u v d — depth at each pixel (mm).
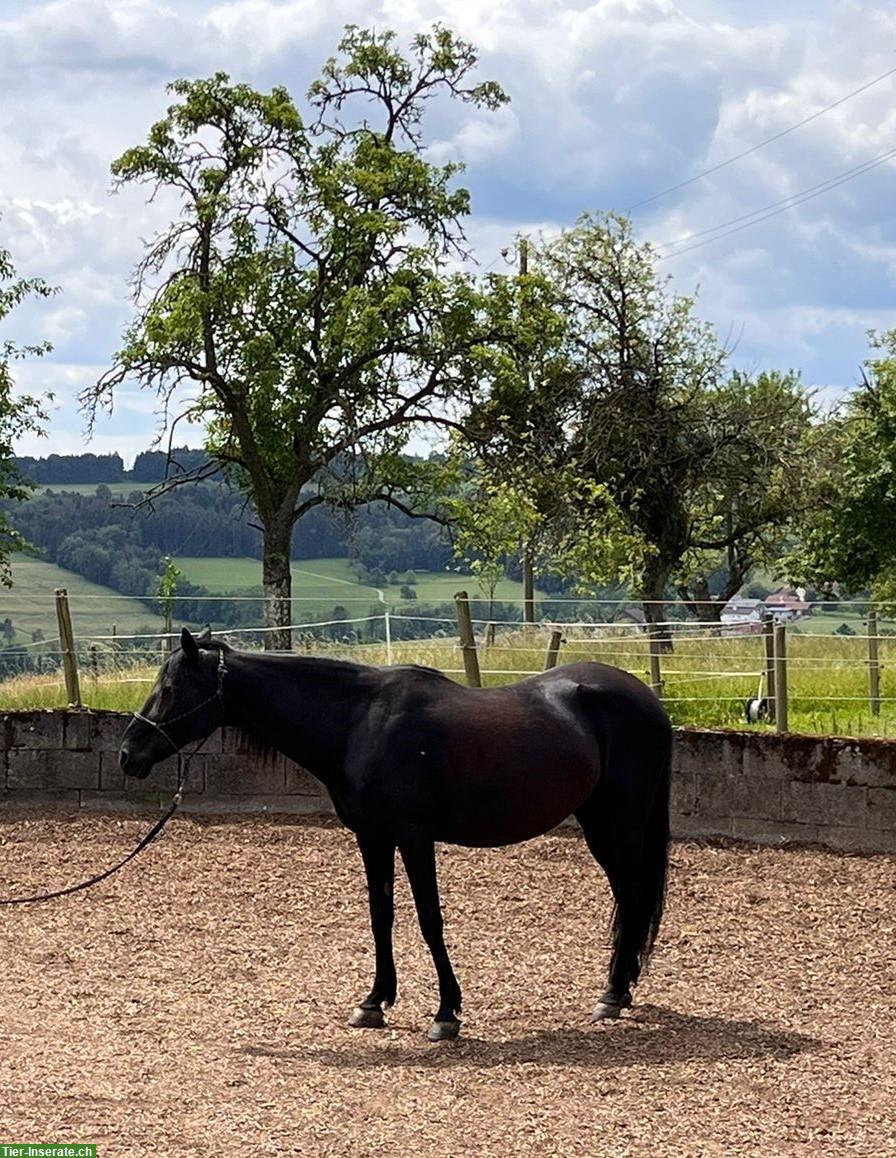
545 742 9000
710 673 21734
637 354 37812
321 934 11086
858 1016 9109
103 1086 7496
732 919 11484
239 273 33906
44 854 13578
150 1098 7340
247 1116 7121
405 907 11836
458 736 8883
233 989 9633
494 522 33531
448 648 22453
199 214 33344
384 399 35562
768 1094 7555
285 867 13062
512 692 9281
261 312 34844
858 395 35844
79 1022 8789
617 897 9367
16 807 15094
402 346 34812
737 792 13820
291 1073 7844
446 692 9109
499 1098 7477
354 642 24281
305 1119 7109
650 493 38250
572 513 35219
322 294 35375
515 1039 8617
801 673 23297
